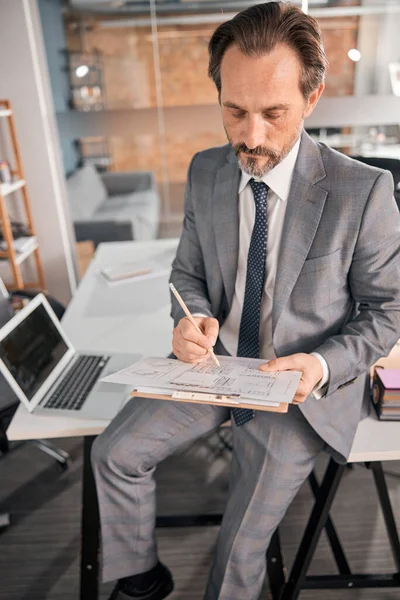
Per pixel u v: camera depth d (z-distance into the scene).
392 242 1.06
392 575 1.39
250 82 0.91
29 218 3.25
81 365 1.37
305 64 0.92
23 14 2.89
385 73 3.40
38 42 3.05
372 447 1.07
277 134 0.97
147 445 1.14
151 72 3.54
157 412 1.18
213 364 1.05
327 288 1.08
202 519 1.59
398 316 1.08
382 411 1.14
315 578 1.37
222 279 1.22
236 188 1.18
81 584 1.32
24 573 1.59
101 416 1.16
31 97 3.08
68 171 3.63
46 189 3.31
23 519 1.79
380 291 1.09
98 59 3.45
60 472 2.01
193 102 3.70
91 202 3.91
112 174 4.20
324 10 3.28
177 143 4.26
